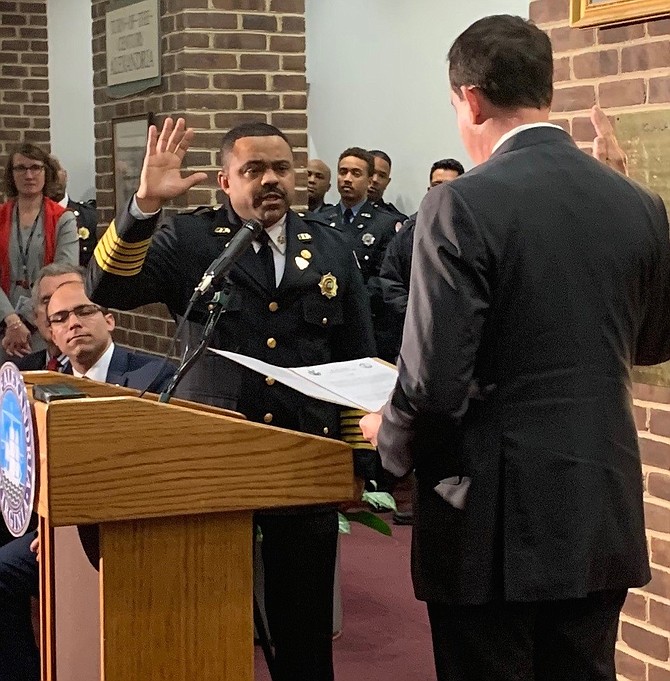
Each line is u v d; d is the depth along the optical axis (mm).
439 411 1717
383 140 7754
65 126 9188
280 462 1805
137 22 4531
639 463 1867
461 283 1713
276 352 2541
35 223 4840
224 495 1771
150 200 2277
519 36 1866
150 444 1714
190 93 4191
